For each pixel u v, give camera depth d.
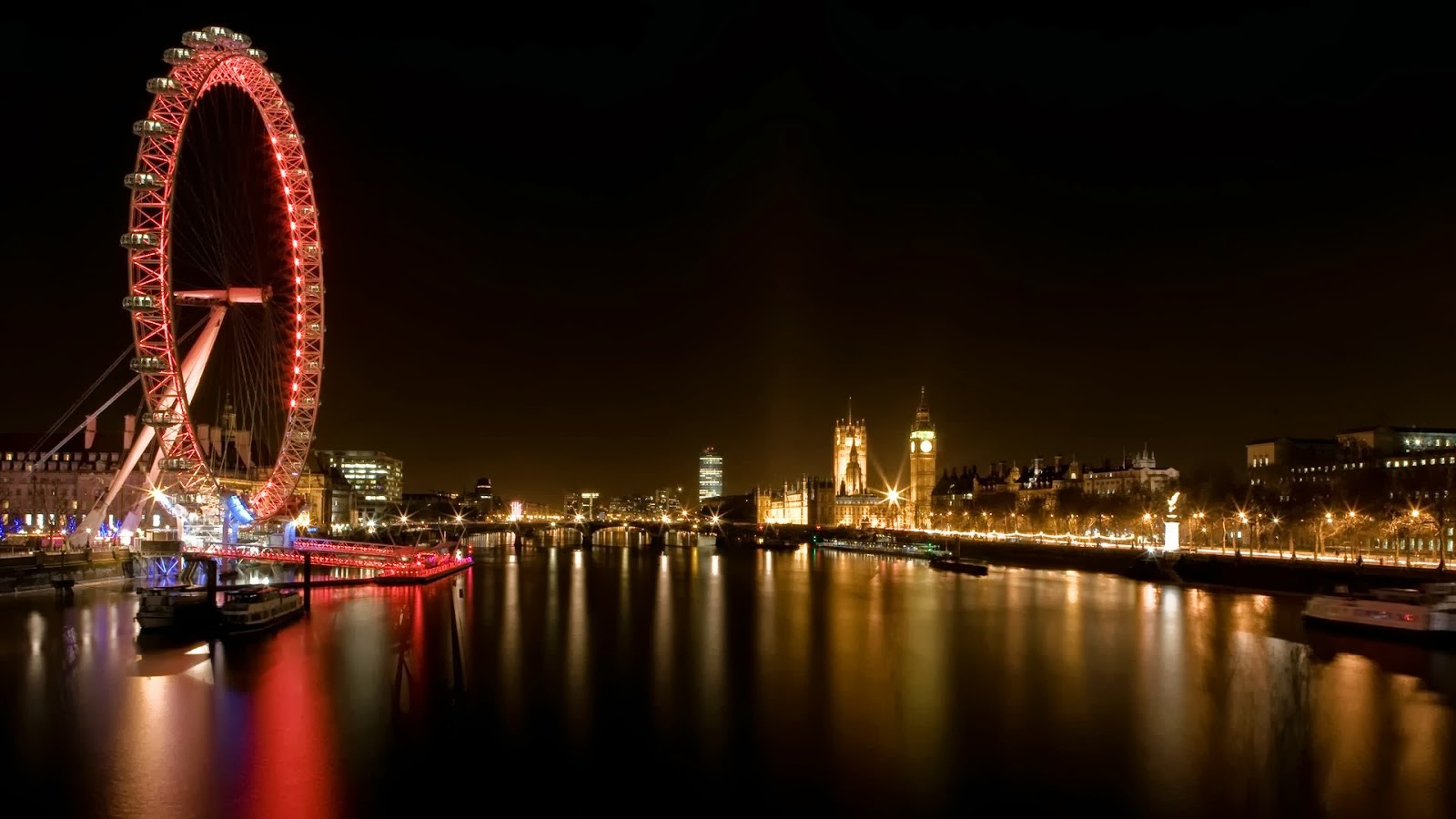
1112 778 71.38
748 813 65.25
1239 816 64.56
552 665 110.06
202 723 84.12
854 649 121.31
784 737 81.31
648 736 81.56
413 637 127.38
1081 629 136.62
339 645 119.62
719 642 126.69
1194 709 89.50
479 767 73.62
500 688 98.00
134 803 66.31
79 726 82.88
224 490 152.75
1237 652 116.44
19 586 156.00
